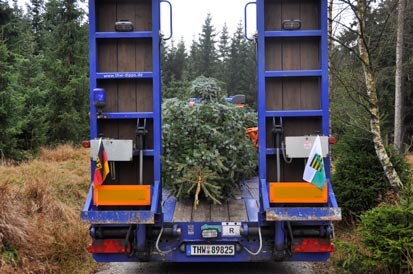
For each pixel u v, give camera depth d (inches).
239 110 289.3
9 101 636.7
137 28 218.8
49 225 277.7
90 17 212.1
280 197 203.9
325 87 210.1
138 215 198.8
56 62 918.4
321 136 202.8
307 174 198.8
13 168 469.1
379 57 292.8
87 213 199.2
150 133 218.5
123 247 215.3
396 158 308.0
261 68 211.3
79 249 265.4
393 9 297.1
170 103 273.4
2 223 237.1
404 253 195.9
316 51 217.2
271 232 214.8
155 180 213.6
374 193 298.5
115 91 219.0
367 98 285.9
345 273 229.5
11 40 836.6
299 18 217.8
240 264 261.7
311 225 213.0
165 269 254.1
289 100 217.5
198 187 239.5
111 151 204.5
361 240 227.8
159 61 212.1
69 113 908.6
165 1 220.2
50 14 948.6
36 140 740.0
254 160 274.7
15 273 217.0
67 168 519.5
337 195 307.1
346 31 352.2
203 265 260.8
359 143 311.3
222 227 218.1
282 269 251.1
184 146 258.5
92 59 212.5
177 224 219.1
